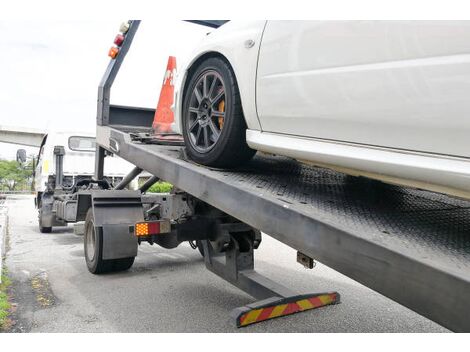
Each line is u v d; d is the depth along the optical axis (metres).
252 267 4.23
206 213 4.46
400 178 2.16
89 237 5.46
